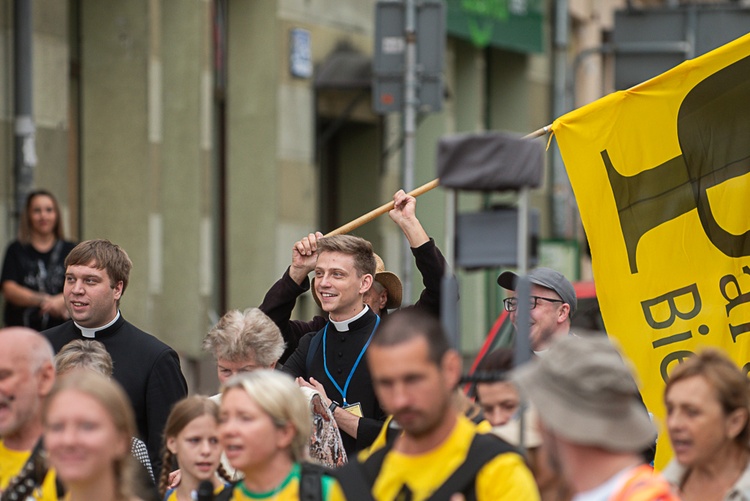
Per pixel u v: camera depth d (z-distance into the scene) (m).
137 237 30.67
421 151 43.41
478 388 11.73
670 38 35.25
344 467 10.73
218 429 12.07
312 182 35.94
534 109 49.66
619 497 9.19
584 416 9.26
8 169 26.77
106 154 30.77
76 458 10.36
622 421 9.30
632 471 9.30
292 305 17.41
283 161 34.62
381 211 15.98
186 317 31.91
